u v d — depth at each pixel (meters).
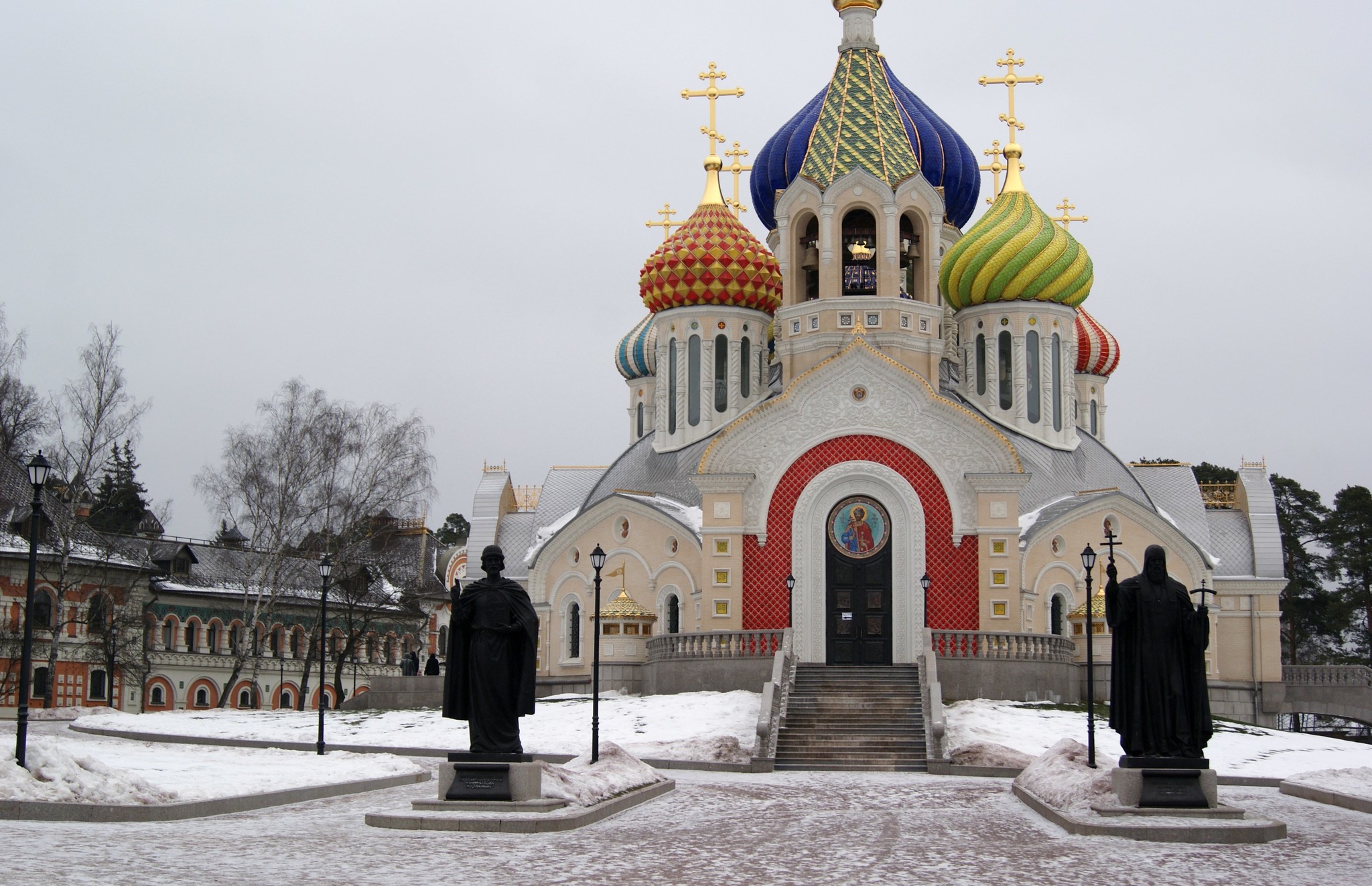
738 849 25.17
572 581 65.75
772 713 47.88
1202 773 28.50
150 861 21.98
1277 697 65.88
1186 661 28.81
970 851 25.08
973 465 59.09
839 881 21.75
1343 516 112.19
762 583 59.66
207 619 93.81
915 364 65.00
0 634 78.12
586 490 73.56
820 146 66.88
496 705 28.88
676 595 62.56
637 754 45.94
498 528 74.25
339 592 92.50
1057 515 61.12
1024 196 67.88
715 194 68.62
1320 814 32.62
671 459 66.69
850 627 59.31
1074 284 66.38
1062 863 23.75
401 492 76.12
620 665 60.47
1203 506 69.00
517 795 28.48
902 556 59.28
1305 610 112.94
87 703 84.44
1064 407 66.31
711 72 70.44
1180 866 23.50
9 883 19.36
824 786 38.62
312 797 32.91
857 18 69.75
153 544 93.44
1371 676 65.94
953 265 67.06
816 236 67.38
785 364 65.75
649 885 21.11
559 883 21.06
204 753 44.81
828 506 59.97
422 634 111.44
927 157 69.50
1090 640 38.47
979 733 47.72
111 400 70.19
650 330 83.12
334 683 101.75
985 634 54.75
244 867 21.69
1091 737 37.22
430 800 28.41
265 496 73.62
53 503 81.88
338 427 75.25
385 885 20.50
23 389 74.12
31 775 27.98
